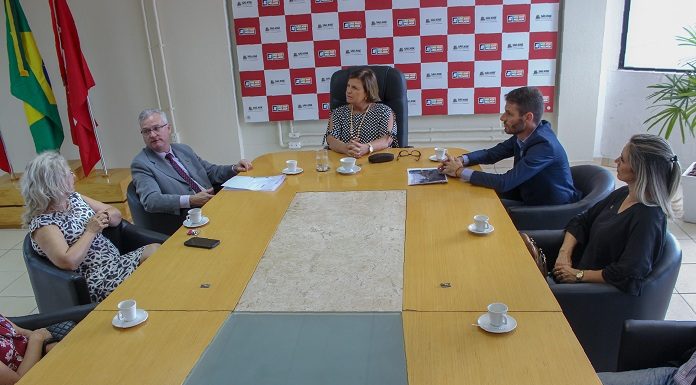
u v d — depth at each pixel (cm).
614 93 454
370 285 171
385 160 306
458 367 131
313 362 137
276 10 444
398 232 209
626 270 180
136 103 470
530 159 257
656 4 425
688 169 367
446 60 447
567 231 224
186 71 461
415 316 153
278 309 161
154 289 175
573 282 192
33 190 212
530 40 439
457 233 205
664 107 428
